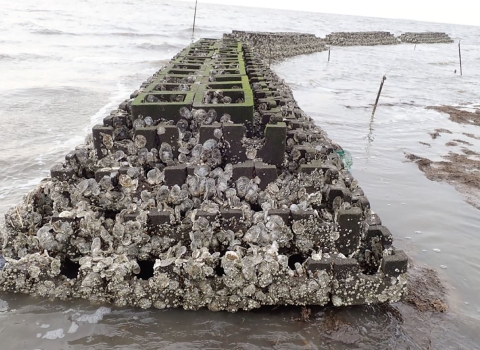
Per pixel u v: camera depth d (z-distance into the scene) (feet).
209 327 14.40
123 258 15.33
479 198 27.76
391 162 34.68
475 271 19.13
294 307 15.11
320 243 15.89
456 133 45.01
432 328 14.89
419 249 20.92
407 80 89.04
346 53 143.02
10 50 90.79
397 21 601.21
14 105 48.32
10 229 16.76
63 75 70.23
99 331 14.14
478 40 270.46
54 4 264.31
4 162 31.78
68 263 16.62
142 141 18.02
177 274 14.71
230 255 14.64
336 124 46.80
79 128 41.37
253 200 16.81
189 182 16.99
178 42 135.44
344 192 16.58
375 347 13.85
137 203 17.01
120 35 143.84
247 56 48.21
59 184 17.72
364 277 14.79
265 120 20.74
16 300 15.33
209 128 17.78
